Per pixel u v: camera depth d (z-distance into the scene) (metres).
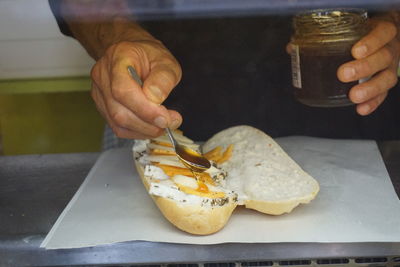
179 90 1.03
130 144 1.04
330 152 0.85
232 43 0.99
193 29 0.96
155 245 0.62
